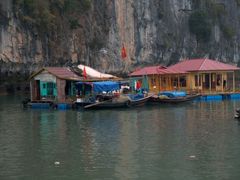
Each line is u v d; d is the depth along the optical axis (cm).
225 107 4850
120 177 2148
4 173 2231
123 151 2612
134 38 10175
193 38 11894
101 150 2647
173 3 11338
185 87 6291
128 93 5547
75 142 2884
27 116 4228
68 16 8619
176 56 11344
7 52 7550
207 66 6388
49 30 8162
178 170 2233
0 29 7431
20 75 8069
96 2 9319
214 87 6394
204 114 4203
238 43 13612
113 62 9644
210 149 2628
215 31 12469
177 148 2661
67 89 5231
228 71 6488
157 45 10738
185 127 3394
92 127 3462
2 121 3894
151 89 6106
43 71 5150
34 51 7944
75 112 4478
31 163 2392
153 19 10631
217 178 2114
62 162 2402
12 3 7581
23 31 7756
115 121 3778
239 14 13762
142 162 2373
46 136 3109
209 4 12312
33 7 7869
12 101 6162
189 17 11819
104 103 4703
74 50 8712
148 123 3631
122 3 9869
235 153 2528
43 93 5175
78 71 5597
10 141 2956
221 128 3322
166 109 4691
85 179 2131
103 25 9412
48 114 4344
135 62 10219
